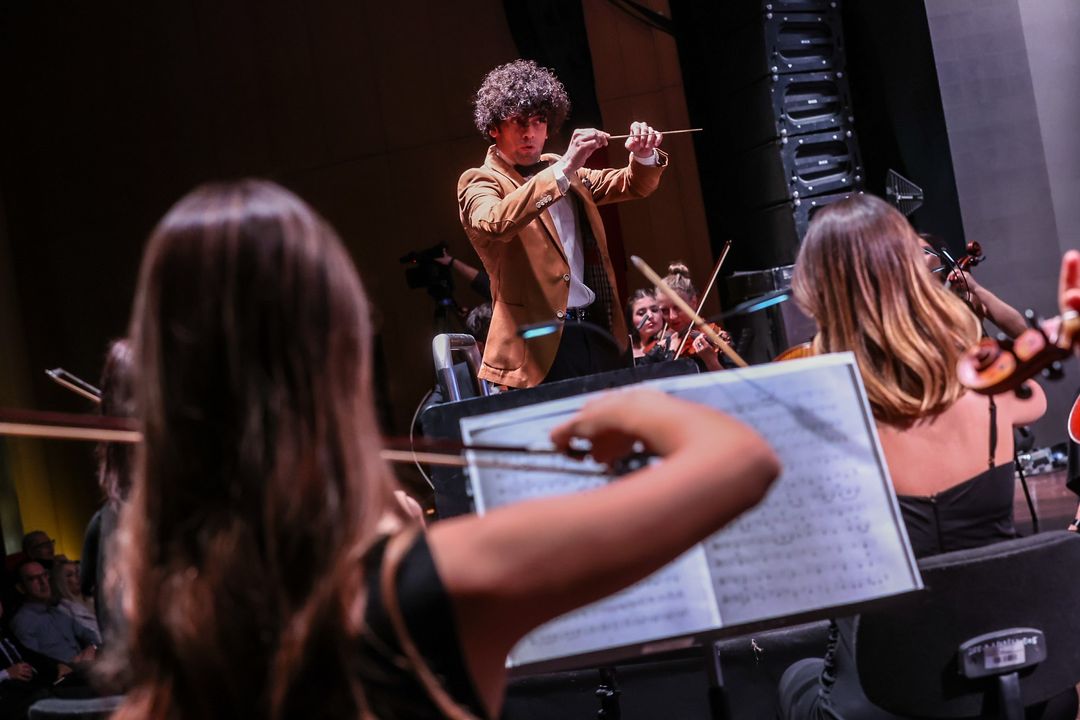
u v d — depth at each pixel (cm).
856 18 700
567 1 761
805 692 214
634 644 156
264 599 87
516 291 351
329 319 91
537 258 347
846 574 158
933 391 193
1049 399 666
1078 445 367
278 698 85
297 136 837
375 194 836
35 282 843
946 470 196
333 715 86
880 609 159
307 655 86
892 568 159
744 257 745
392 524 95
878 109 702
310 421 89
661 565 87
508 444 158
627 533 86
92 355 841
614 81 812
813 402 166
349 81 837
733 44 705
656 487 86
